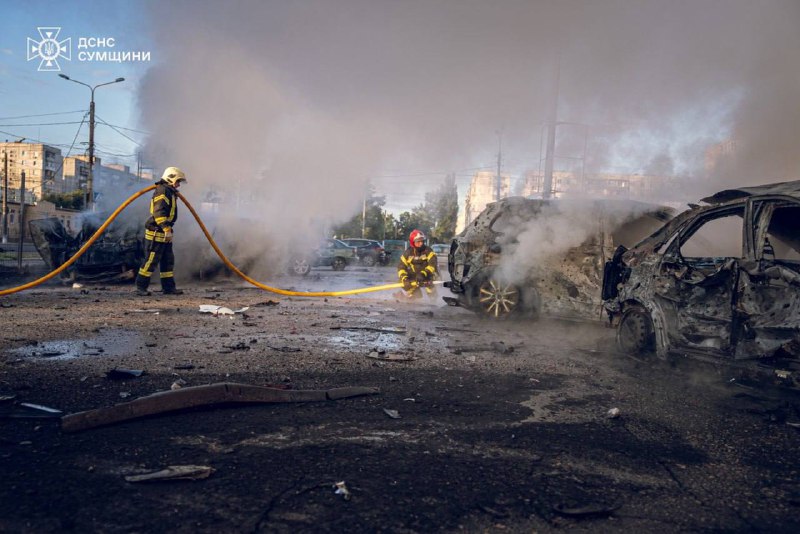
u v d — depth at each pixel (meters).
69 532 1.92
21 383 3.71
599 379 4.48
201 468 2.43
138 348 5.01
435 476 2.51
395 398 3.74
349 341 5.77
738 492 2.47
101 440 2.77
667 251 5.00
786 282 3.89
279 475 2.45
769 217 4.21
